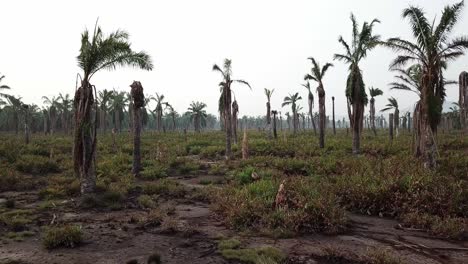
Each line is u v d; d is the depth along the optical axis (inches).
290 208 416.2
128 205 506.0
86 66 551.5
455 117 2418.8
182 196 579.8
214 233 366.0
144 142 1576.0
